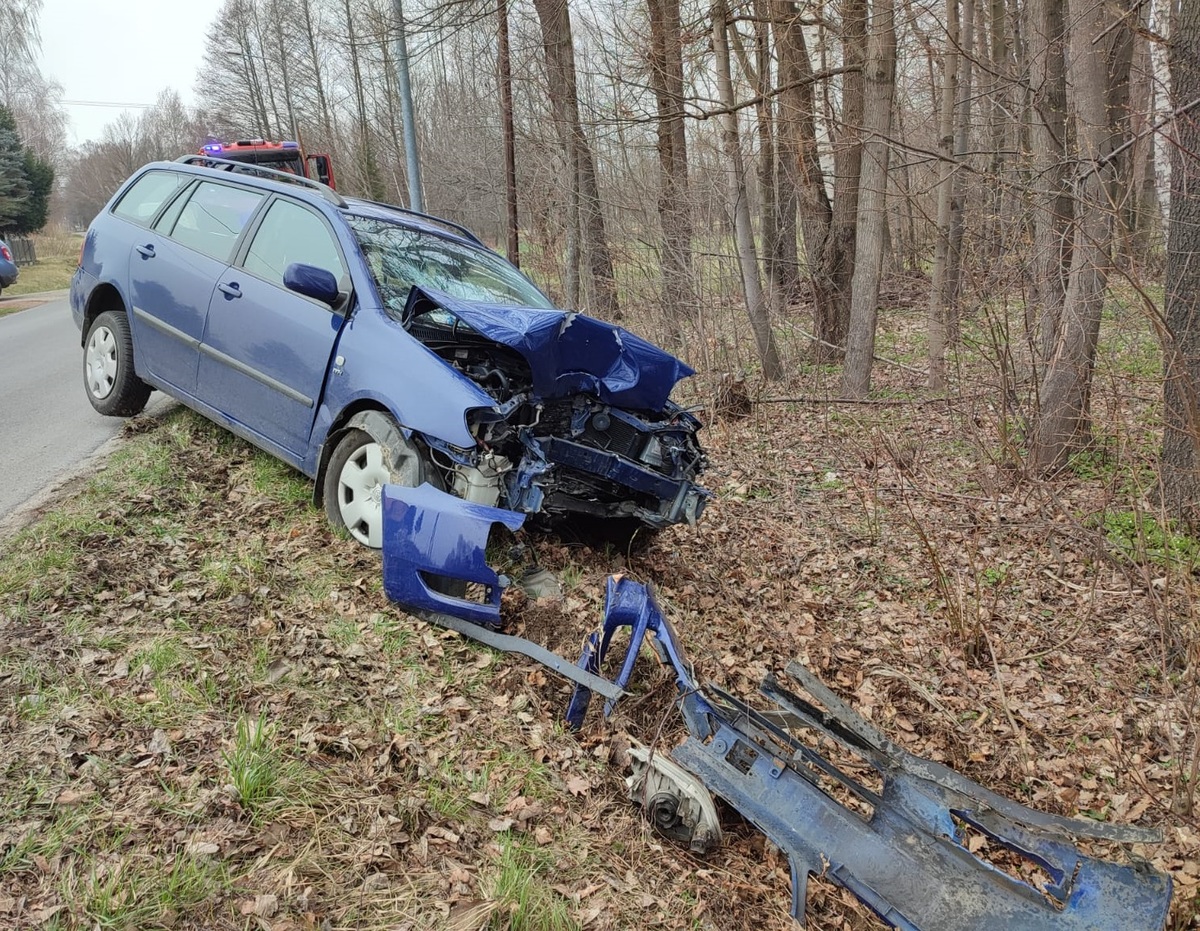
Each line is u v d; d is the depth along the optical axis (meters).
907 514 6.89
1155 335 5.87
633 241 11.16
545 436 4.52
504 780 3.27
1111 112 7.39
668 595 5.21
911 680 4.75
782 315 12.50
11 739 2.88
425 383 4.26
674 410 5.25
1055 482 6.74
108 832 2.56
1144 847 3.66
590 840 3.12
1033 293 7.29
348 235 5.03
